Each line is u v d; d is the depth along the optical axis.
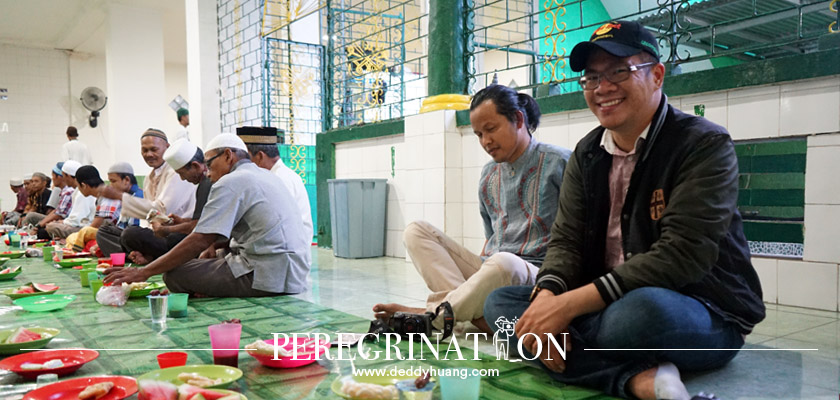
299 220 4.18
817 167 3.54
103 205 6.49
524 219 2.93
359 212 6.59
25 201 12.88
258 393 1.99
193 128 9.88
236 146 4.02
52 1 13.93
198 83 9.54
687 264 1.88
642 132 2.09
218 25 9.61
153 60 13.41
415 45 10.89
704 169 1.92
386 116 8.27
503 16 9.30
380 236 6.80
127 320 3.18
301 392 2.00
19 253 6.13
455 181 5.77
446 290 3.04
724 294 2.04
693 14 7.25
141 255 4.96
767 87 3.72
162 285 4.20
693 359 2.02
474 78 6.19
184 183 5.11
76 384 1.93
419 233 3.12
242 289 3.94
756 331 2.97
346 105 7.96
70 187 8.56
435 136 5.78
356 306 3.67
